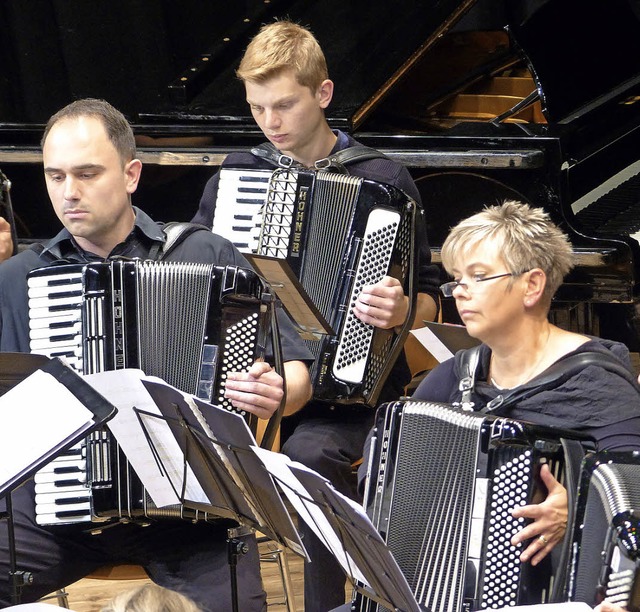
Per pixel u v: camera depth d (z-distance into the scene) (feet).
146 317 34.37
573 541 25.89
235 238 43.68
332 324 42.06
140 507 33.60
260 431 37.73
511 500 27.71
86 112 35.73
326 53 56.95
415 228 42.60
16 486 28.02
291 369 37.86
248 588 34.94
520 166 50.47
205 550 35.35
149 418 31.35
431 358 48.42
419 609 26.66
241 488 30.42
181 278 34.50
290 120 43.47
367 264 42.06
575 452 27.71
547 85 61.41
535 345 30.19
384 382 42.70
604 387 29.07
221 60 58.39
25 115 60.13
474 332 29.78
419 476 29.22
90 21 60.85
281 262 37.01
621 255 50.01
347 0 58.95
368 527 25.55
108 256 36.50
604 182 58.80
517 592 27.55
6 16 60.18
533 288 29.58
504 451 27.86
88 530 34.40
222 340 34.42
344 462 41.60
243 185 44.06
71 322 34.42
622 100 60.44
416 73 64.03
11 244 45.21
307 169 43.27
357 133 54.44
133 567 37.14
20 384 29.01
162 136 53.11
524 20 63.16
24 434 28.43
